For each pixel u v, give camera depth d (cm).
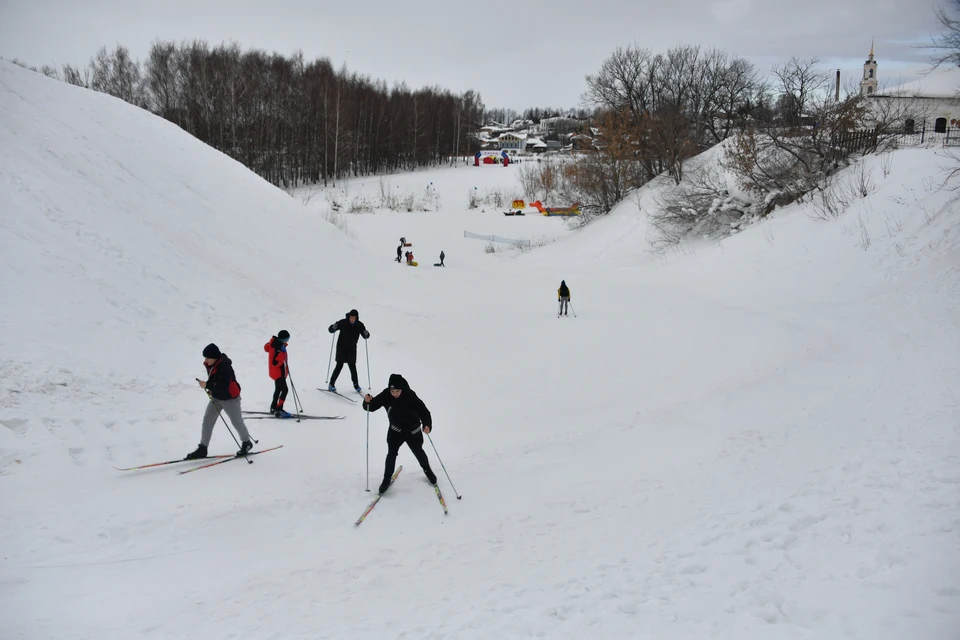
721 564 481
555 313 2223
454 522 657
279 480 763
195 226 1752
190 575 523
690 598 432
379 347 1491
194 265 1530
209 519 631
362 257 2458
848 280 2081
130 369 998
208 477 750
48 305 1037
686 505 651
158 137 2127
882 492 571
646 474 785
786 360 1384
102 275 1218
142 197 1680
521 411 1145
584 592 462
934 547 441
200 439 863
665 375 1371
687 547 528
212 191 2047
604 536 590
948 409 815
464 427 1044
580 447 918
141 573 518
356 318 1146
